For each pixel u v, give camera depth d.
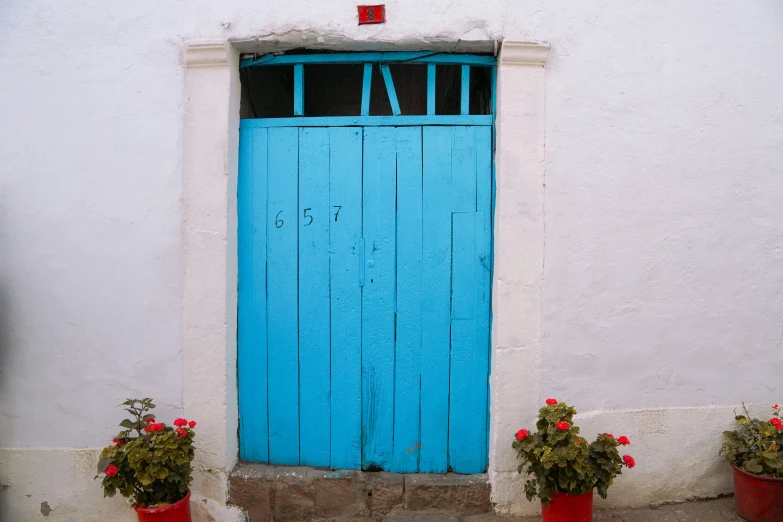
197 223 2.89
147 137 2.89
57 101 2.90
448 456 3.10
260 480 3.00
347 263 3.06
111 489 2.59
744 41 2.90
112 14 2.88
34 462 2.99
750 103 2.91
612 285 2.91
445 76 3.78
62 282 2.94
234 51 2.96
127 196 2.90
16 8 2.90
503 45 2.81
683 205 2.91
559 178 2.87
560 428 2.59
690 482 3.02
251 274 3.08
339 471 3.09
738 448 2.89
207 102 2.88
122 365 2.95
